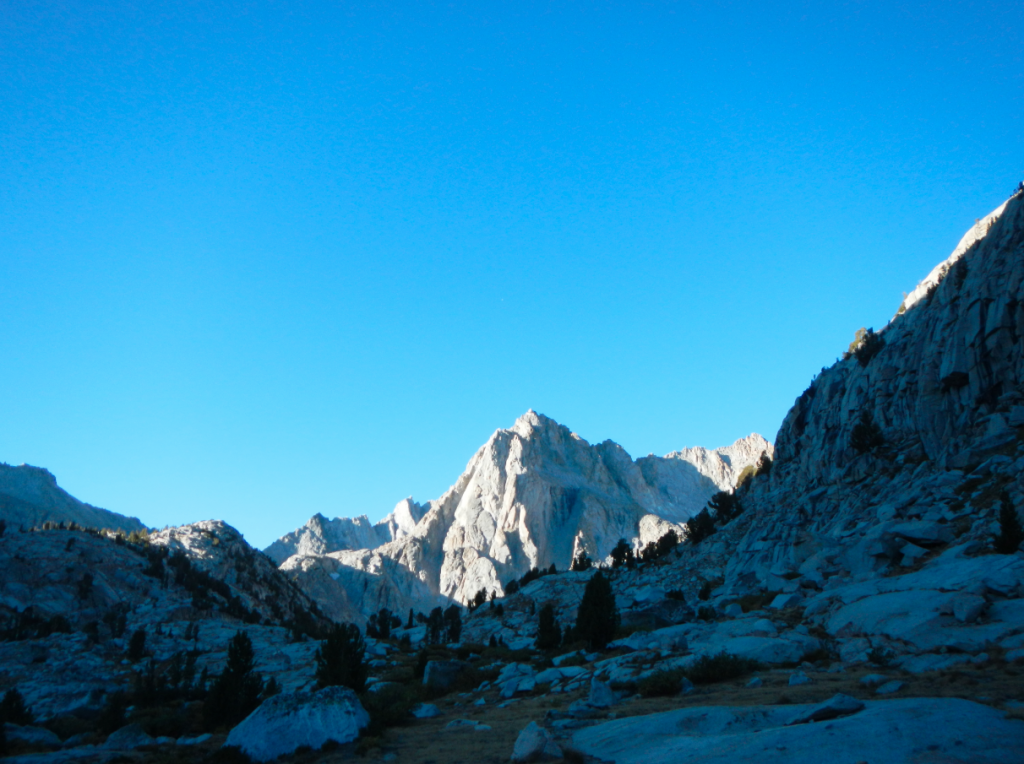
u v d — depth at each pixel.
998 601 25.17
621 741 17.61
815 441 84.38
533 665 41.12
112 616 119.12
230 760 22.28
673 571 84.06
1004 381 55.88
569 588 99.62
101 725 38.69
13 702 39.44
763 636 30.28
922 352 69.69
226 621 135.50
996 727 13.67
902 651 23.55
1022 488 41.91
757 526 79.75
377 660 59.62
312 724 22.91
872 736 13.89
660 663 28.36
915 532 39.66
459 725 24.38
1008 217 64.69
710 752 14.95
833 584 39.97
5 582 128.38
